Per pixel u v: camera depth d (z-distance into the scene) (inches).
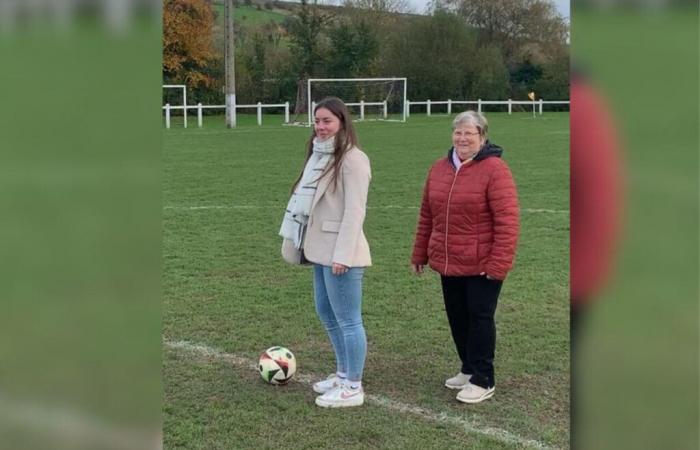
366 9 1546.5
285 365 159.2
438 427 138.3
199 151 684.7
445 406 148.5
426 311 216.5
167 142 773.9
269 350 162.6
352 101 1379.2
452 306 155.1
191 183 482.0
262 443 131.3
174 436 133.6
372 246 303.7
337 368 158.1
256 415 143.7
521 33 1533.0
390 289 239.8
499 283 147.6
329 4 1540.4
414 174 526.3
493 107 1503.4
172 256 284.7
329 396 148.1
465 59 1507.1
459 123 143.3
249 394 154.6
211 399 151.8
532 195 437.4
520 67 1542.8
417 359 177.6
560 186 472.4
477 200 142.9
